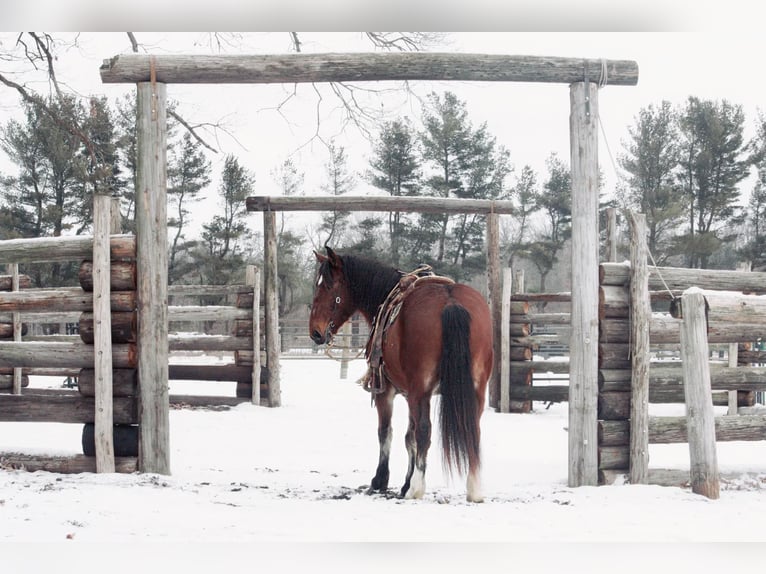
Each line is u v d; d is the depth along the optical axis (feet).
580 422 23.17
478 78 23.20
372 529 16.14
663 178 122.62
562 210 130.72
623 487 22.02
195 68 23.25
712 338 22.08
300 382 63.62
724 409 42.52
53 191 106.83
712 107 119.65
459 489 22.81
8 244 23.93
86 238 23.47
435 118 113.50
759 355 36.50
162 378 23.34
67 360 23.54
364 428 37.40
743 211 120.57
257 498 20.04
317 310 22.90
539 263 128.88
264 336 49.11
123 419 23.43
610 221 42.63
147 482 21.72
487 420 40.55
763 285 25.71
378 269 22.86
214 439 33.09
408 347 19.24
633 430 23.17
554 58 23.35
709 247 113.60
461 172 116.57
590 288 23.40
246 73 23.25
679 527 16.74
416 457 19.99
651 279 24.89
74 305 23.57
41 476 22.53
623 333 23.70
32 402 23.62
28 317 46.65
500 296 45.85
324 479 24.80
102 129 83.20
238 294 46.37
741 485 22.47
